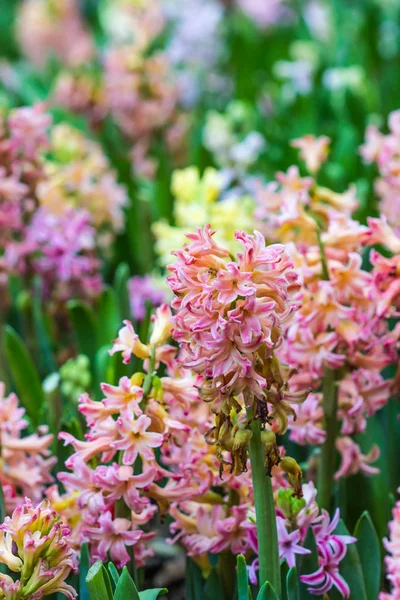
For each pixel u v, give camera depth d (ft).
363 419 3.57
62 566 3.12
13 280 5.19
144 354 3.29
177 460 3.41
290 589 3.20
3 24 13.88
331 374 3.53
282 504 3.30
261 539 3.15
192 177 4.36
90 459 3.40
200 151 6.06
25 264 4.48
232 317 2.97
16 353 4.05
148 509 3.35
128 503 3.21
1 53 13.42
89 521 3.24
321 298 3.44
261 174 5.91
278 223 3.56
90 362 4.28
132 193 5.76
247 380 3.02
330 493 3.63
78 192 4.91
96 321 4.33
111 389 3.22
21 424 3.58
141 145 6.54
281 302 3.03
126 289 4.32
